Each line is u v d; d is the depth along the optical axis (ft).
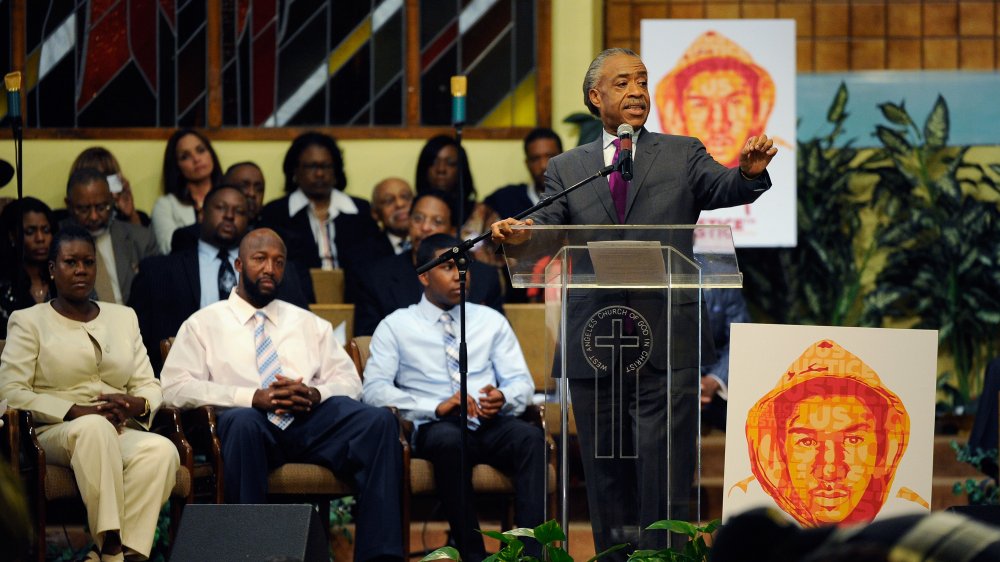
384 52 43.73
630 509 19.97
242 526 19.88
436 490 27.99
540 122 43.55
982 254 43.55
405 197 40.70
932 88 45.16
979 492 33.71
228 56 43.21
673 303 19.74
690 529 18.53
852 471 19.70
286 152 42.34
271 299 29.94
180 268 34.65
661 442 19.84
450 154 40.65
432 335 30.48
